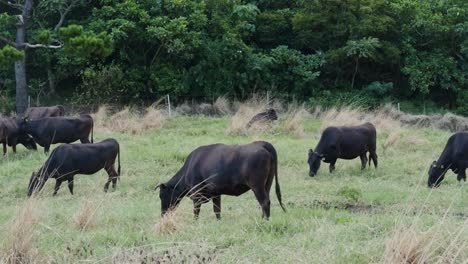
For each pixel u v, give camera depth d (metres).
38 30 27.08
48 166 13.18
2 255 6.98
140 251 7.18
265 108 23.80
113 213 10.41
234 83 28.23
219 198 10.11
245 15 28.66
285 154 16.97
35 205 8.34
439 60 29.78
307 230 8.48
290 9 32.03
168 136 19.88
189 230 8.65
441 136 21.19
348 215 9.73
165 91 27.61
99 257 7.26
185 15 27.83
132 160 16.22
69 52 19.86
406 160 16.94
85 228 9.21
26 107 26.31
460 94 29.95
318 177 14.87
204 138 19.38
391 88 29.42
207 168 9.70
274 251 7.30
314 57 29.47
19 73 26.14
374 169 16.02
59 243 8.10
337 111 24.84
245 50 28.27
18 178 14.84
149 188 13.73
